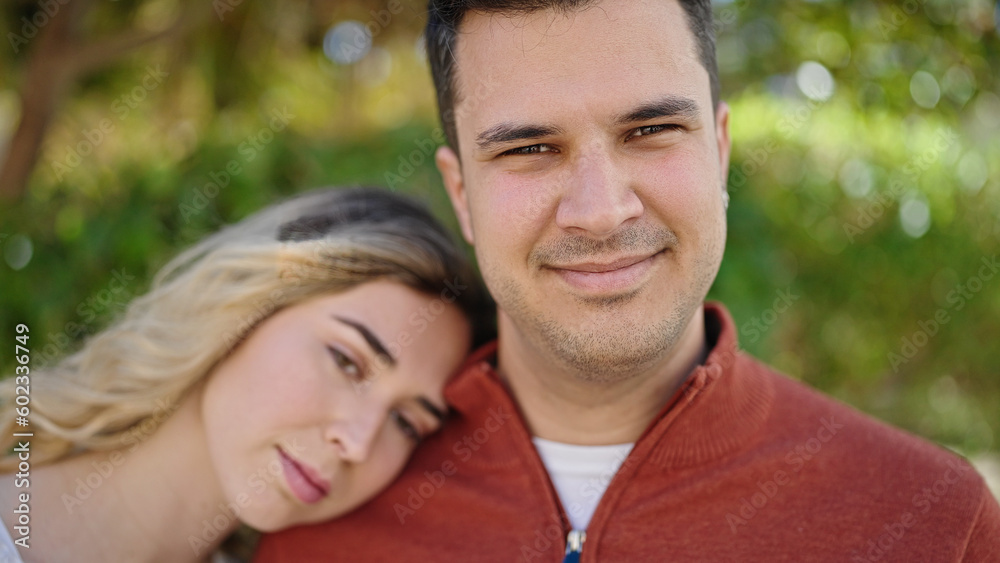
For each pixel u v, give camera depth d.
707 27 1.25
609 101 1.10
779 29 2.12
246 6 2.57
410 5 2.48
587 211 1.09
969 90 2.08
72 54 2.39
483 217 1.21
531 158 1.16
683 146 1.15
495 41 1.15
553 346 1.19
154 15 2.67
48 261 2.05
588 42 1.11
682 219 1.14
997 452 2.78
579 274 1.15
